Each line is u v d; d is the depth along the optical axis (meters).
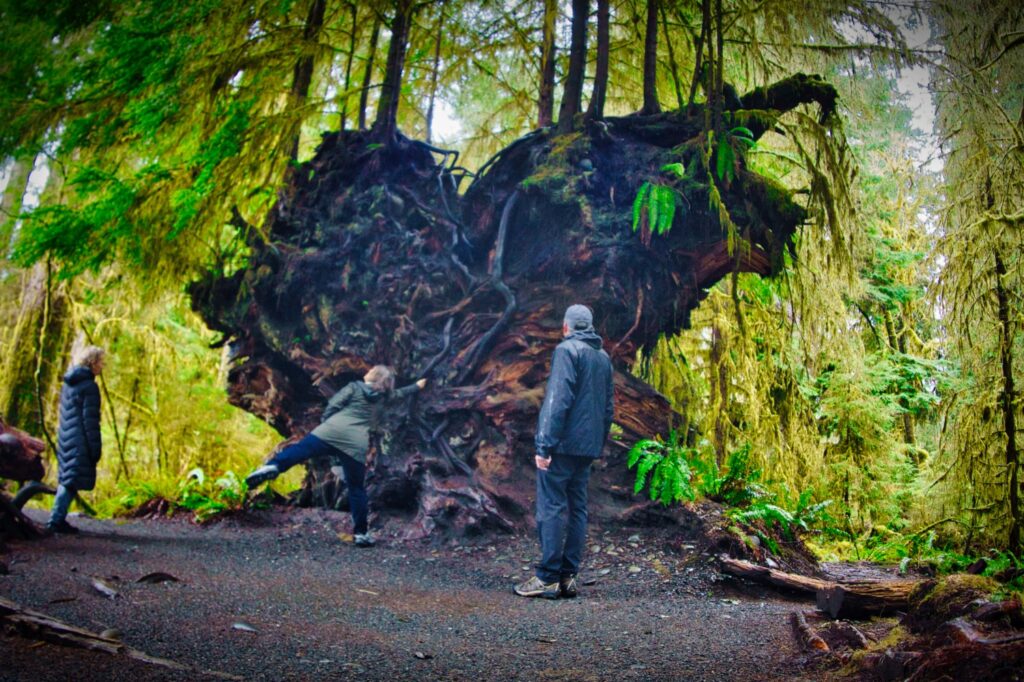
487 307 8.16
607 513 6.90
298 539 6.82
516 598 5.00
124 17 8.38
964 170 7.87
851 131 10.33
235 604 4.13
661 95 10.80
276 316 8.50
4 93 8.39
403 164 8.70
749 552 5.84
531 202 8.09
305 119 9.54
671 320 8.15
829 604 4.06
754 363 10.48
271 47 9.16
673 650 3.50
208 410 13.43
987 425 7.47
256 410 8.77
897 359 10.75
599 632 3.94
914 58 8.27
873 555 8.12
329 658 3.17
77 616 3.51
